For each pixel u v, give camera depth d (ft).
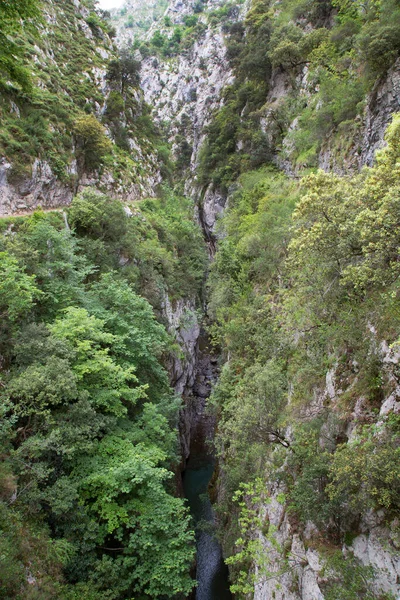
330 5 128.67
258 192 113.39
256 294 79.51
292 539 35.55
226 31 287.48
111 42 180.14
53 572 36.06
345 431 33.58
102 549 44.80
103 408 52.95
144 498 45.52
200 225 198.70
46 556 36.37
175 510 46.91
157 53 350.02
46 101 106.42
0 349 47.78
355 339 35.83
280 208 83.05
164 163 184.96
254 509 49.93
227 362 83.51
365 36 63.10
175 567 41.47
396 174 26.94
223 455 68.49
